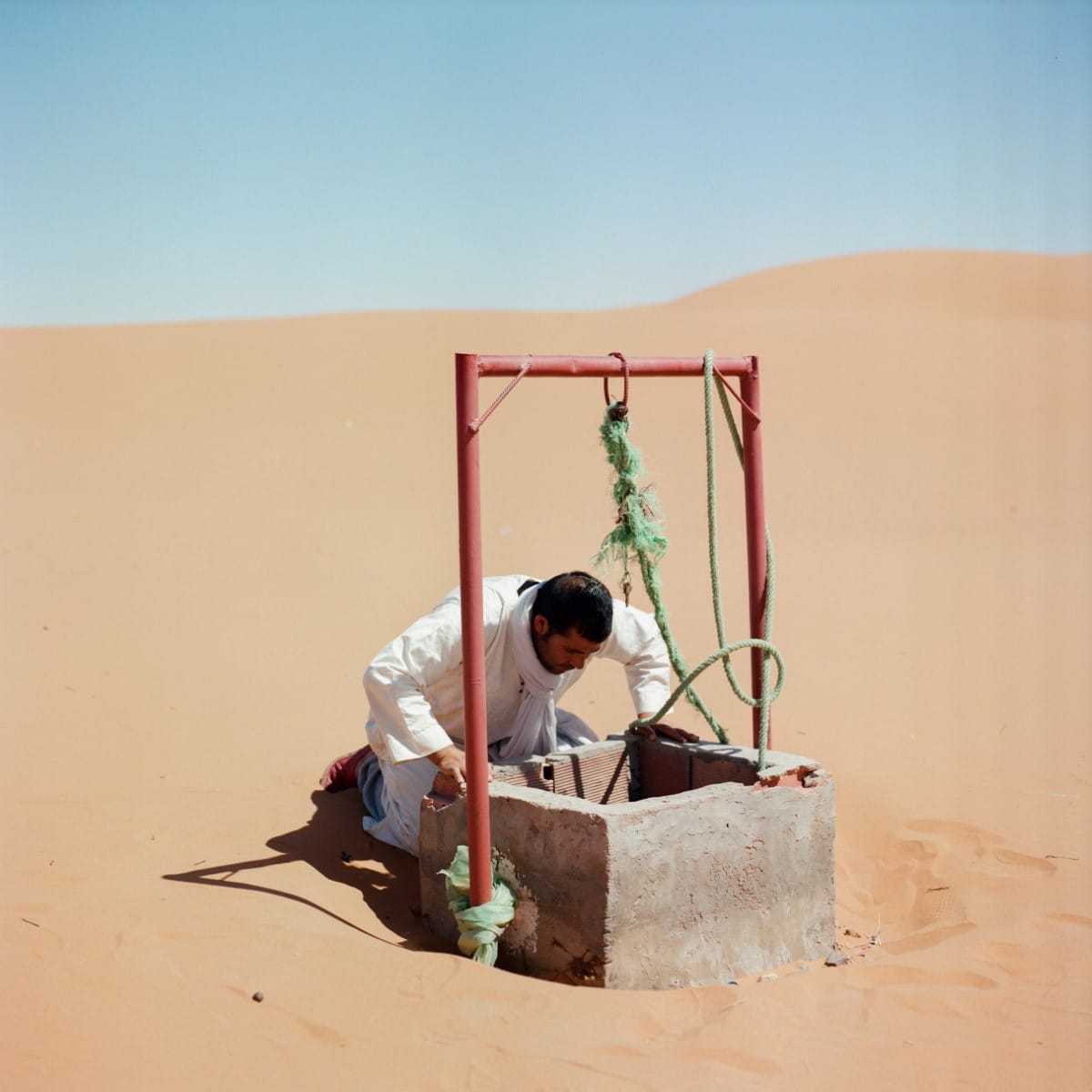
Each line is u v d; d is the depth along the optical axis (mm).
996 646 10828
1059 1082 3934
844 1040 4207
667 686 6047
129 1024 4164
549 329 35438
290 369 28828
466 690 4828
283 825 6262
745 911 5059
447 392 27000
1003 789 7211
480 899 4898
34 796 6605
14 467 19562
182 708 8703
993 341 31344
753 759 5422
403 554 14641
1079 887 5715
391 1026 4250
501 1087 3877
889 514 17141
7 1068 3863
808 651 10727
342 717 8633
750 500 5762
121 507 16938
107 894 5238
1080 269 51219
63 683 9211
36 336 31219
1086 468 20109
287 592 12727
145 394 25734
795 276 50969
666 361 5375
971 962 4863
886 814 6793
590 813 4707
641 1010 4410
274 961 4676
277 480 18984
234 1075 3908
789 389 26453
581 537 15594
